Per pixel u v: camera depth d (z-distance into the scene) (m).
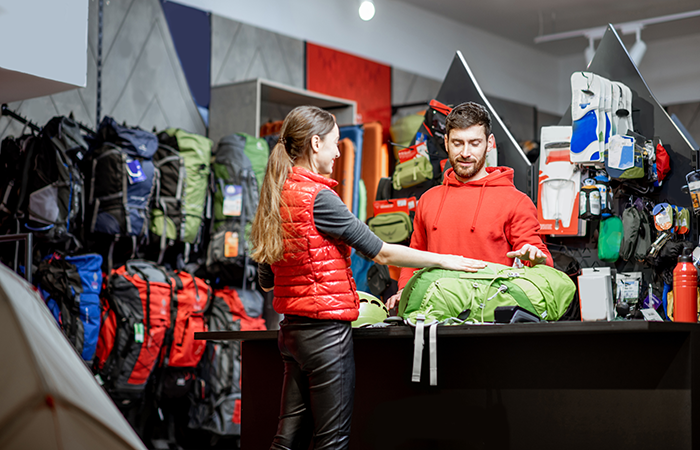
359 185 5.34
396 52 6.95
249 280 4.87
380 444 2.39
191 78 5.24
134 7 4.92
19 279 1.08
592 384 2.04
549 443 2.09
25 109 4.30
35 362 0.89
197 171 4.68
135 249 4.45
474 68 7.77
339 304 1.99
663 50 8.15
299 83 6.02
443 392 2.29
